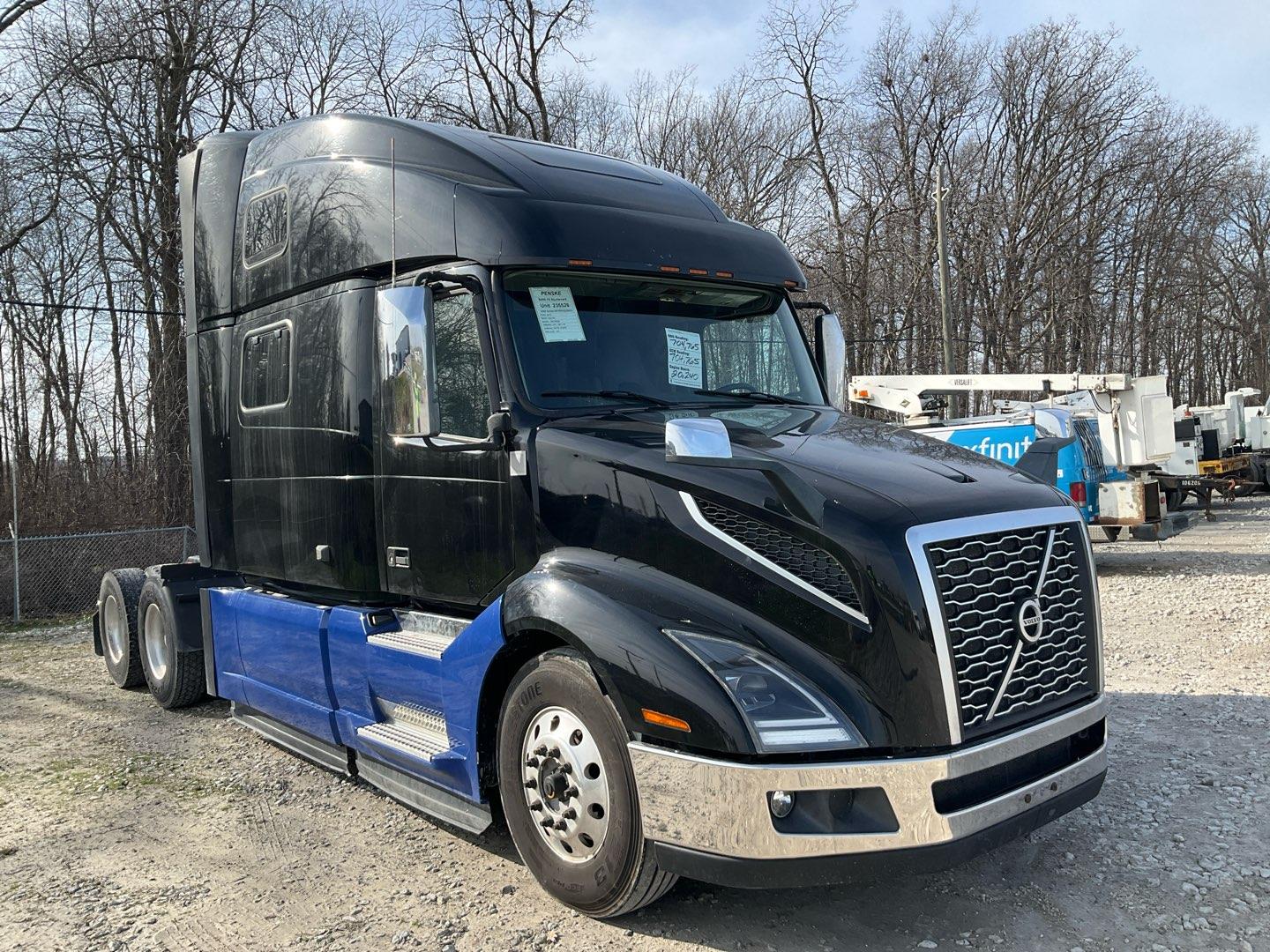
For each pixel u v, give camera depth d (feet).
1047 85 135.74
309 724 17.94
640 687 11.06
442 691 14.08
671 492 12.07
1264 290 167.63
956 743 10.66
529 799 12.80
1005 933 11.68
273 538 18.85
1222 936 11.44
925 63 133.80
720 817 10.55
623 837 11.47
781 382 16.57
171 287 69.00
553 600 12.12
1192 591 38.47
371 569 16.56
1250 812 15.20
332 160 17.54
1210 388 176.55
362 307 16.49
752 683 10.76
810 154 122.62
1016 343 131.54
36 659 32.60
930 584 10.78
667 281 15.61
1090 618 12.64
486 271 14.33
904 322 124.26
